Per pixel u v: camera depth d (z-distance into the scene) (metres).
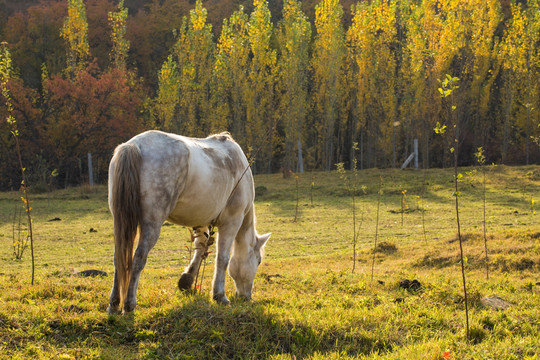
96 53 55.38
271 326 5.36
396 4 45.06
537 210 22.41
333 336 5.38
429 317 6.16
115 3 68.56
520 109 43.50
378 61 41.16
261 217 23.00
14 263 14.15
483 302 7.22
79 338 4.90
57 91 38.59
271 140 41.97
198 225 6.52
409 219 21.67
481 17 40.47
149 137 5.69
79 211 25.69
